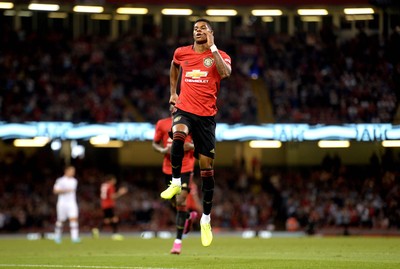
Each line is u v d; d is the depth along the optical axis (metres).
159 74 136.12
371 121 115.00
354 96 123.38
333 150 125.00
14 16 141.00
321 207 114.69
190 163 48.91
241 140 114.12
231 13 123.06
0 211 115.25
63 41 139.00
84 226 117.62
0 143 130.88
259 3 120.44
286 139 113.62
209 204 37.75
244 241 76.38
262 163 135.62
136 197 122.50
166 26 146.38
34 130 113.94
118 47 139.00
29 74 132.38
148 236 101.62
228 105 127.69
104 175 132.50
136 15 145.25
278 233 107.56
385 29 128.50
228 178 127.56
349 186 119.00
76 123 114.81
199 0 121.12
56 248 63.78
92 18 143.50
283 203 118.75
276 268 34.19
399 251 53.44
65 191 79.44
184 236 97.94
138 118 128.75
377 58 127.25
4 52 135.25
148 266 35.56
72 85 131.50
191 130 36.44
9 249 62.03
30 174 127.50
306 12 121.69
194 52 36.56
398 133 112.00
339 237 90.62
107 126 114.81
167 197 36.41
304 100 127.00
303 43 135.75
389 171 115.94
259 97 128.88
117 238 91.06
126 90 132.62
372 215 110.75
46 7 119.56
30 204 117.94
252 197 120.38
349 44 131.38
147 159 138.75
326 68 130.88
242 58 135.12
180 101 36.28
